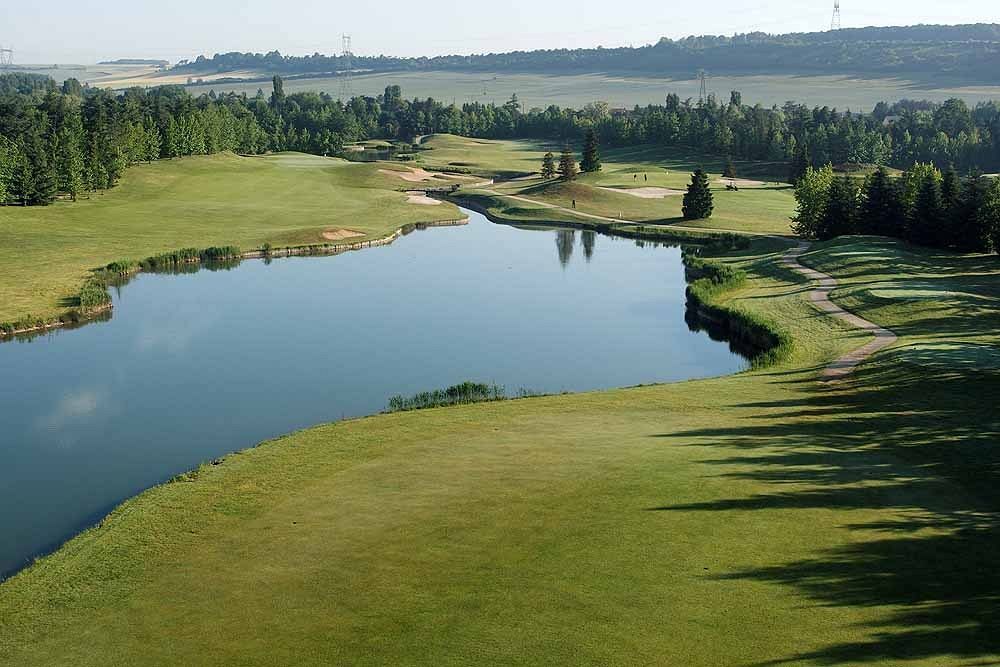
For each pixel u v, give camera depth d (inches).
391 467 1546.5
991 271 3321.9
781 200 6131.9
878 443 1572.3
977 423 1632.6
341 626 1028.5
